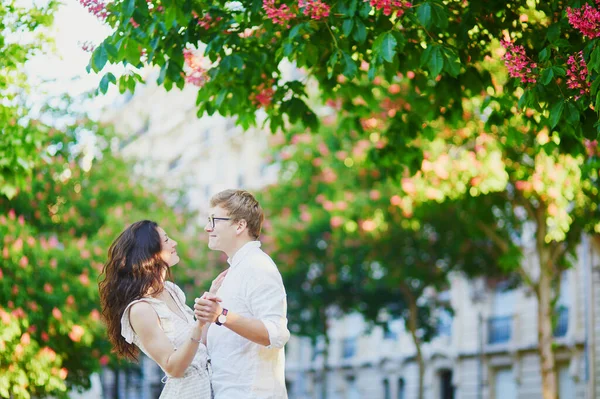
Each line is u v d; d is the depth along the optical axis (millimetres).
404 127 10703
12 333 12391
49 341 14047
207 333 5852
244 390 5582
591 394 20281
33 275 14281
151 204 25375
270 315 5500
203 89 9266
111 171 23234
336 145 23984
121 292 5801
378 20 8289
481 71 10398
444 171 17469
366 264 27172
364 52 9227
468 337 33750
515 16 8828
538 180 17156
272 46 9109
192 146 57219
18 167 11539
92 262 16016
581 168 11617
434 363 35656
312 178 27109
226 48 8945
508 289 27547
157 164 29000
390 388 38344
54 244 15750
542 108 7891
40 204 17219
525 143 16625
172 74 8672
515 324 31281
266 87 9438
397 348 38062
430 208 21641
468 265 27016
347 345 41844
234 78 9258
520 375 30938
